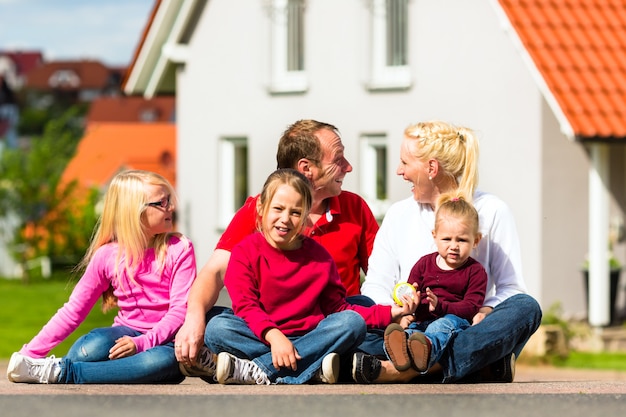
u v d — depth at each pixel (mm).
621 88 18828
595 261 18688
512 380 7379
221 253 7504
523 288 7719
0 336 24078
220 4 23938
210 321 7141
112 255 7492
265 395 6375
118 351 7277
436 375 7309
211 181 24203
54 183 44375
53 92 158125
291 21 23047
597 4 20172
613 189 19109
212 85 24094
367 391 6582
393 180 21266
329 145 7953
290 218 6934
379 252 7973
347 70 22016
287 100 22938
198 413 5590
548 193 18953
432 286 7547
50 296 35781
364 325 7020
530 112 19062
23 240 44375
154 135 62688
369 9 21672
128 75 25172
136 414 5547
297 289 7027
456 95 20219
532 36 19047
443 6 20422
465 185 7762
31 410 5715
